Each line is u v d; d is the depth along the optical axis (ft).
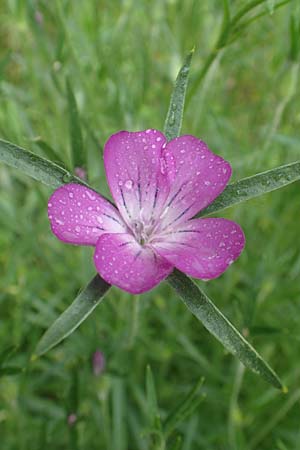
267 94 0.92
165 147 0.52
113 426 0.79
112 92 0.92
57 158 0.59
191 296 0.46
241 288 0.93
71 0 0.89
